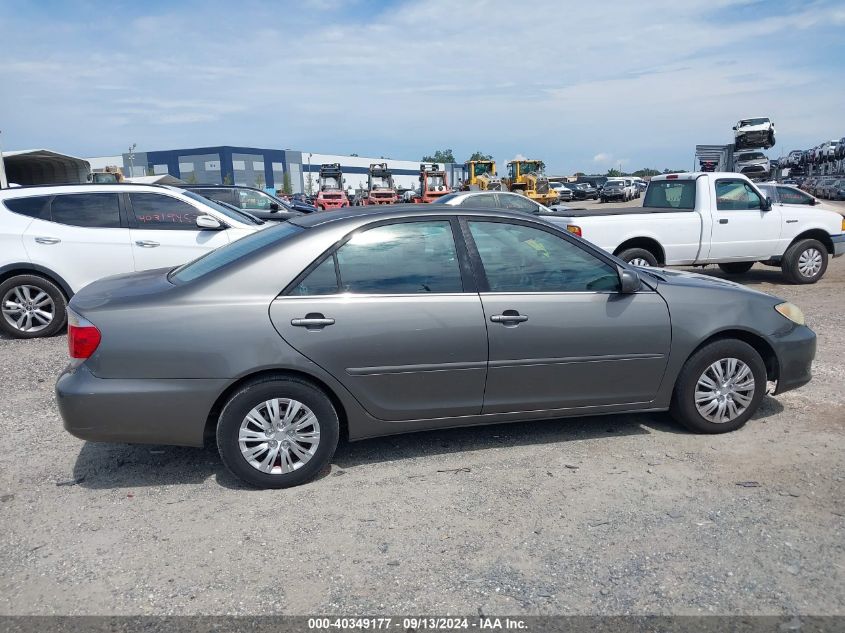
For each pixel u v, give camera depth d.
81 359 3.63
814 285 10.83
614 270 4.28
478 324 3.94
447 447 4.38
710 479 3.85
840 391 5.37
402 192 41.41
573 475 3.94
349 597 2.82
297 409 3.77
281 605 2.77
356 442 4.49
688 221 9.90
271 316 3.67
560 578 2.93
